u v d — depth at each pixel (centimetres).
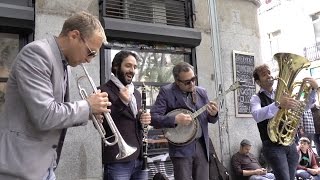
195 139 314
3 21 402
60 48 191
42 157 179
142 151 327
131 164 316
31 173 174
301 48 1891
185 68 318
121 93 317
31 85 172
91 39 190
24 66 175
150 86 525
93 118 210
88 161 437
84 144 436
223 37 597
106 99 195
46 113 169
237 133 577
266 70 367
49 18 444
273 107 341
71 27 189
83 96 238
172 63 549
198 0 578
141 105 345
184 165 306
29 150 175
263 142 362
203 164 317
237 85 330
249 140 585
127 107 319
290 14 1967
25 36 437
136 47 512
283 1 2002
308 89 366
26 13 419
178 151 309
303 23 1902
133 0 517
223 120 563
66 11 457
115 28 475
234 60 597
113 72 338
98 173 441
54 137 186
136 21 504
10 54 429
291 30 1956
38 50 180
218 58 580
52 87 184
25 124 178
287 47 1970
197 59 561
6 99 184
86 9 471
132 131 318
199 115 321
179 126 313
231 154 563
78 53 192
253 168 536
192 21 563
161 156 500
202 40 571
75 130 433
